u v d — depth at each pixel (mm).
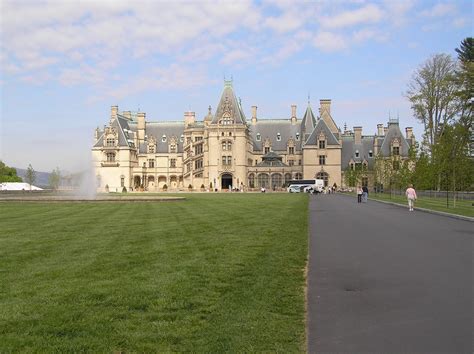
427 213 42719
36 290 12734
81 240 22406
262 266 16094
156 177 166000
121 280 13836
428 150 79500
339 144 143625
